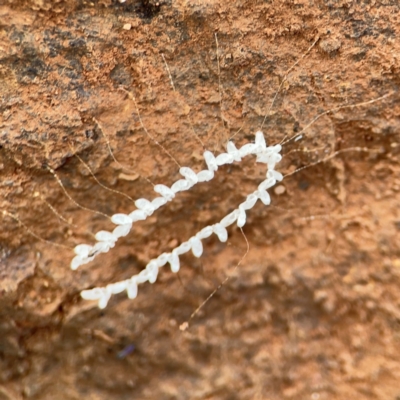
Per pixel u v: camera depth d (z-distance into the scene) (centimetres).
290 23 15
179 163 15
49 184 15
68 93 15
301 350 16
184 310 16
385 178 15
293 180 15
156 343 16
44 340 16
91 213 15
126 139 15
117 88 15
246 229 16
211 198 15
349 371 16
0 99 15
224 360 16
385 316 15
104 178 15
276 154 15
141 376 16
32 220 15
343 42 15
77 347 16
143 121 15
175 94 15
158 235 16
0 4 15
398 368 15
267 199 15
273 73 15
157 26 15
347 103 15
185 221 16
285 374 16
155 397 16
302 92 15
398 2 15
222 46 15
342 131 15
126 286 15
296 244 16
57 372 16
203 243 16
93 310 15
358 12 15
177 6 15
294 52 15
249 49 15
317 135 15
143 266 16
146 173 15
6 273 15
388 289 15
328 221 16
